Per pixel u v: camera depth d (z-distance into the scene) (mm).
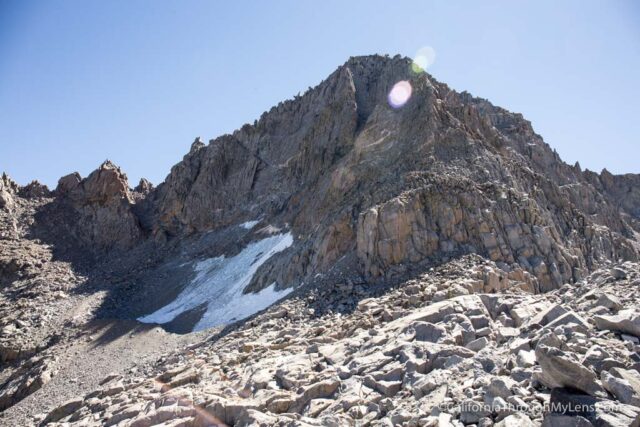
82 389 40688
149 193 115688
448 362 14398
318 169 80812
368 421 12047
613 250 52219
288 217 76375
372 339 19062
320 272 44312
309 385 15828
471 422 10148
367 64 98375
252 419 13992
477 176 48125
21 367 52875
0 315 68938
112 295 74500
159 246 95750
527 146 90250
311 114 99625
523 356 12352
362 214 41188
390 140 60969
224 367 23828
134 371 36656
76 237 102188
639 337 12531
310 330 28344
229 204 96812
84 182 113562
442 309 20375
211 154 107375
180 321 57562
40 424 23891
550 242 39719
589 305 16812
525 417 9281
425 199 41750
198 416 15398
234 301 56719
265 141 104250
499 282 31750
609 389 9500
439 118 58469
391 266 36938
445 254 37375
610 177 120562
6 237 96312
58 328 62188
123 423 16219
